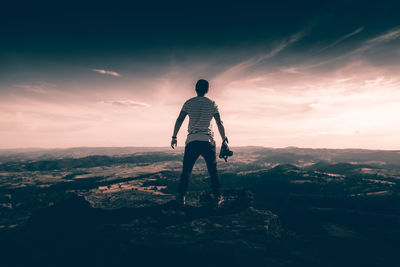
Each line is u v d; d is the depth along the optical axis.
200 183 76.25
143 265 4.60
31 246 5.73
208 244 4.78
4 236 6.48
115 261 4.79
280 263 4.47
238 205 6.59
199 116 5.61
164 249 4.71
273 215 6.21
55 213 6.84
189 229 5.37
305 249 5.19
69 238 5.76
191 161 5.76
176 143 5.86
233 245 4.73
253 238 5.08
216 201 6.18
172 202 6.41
